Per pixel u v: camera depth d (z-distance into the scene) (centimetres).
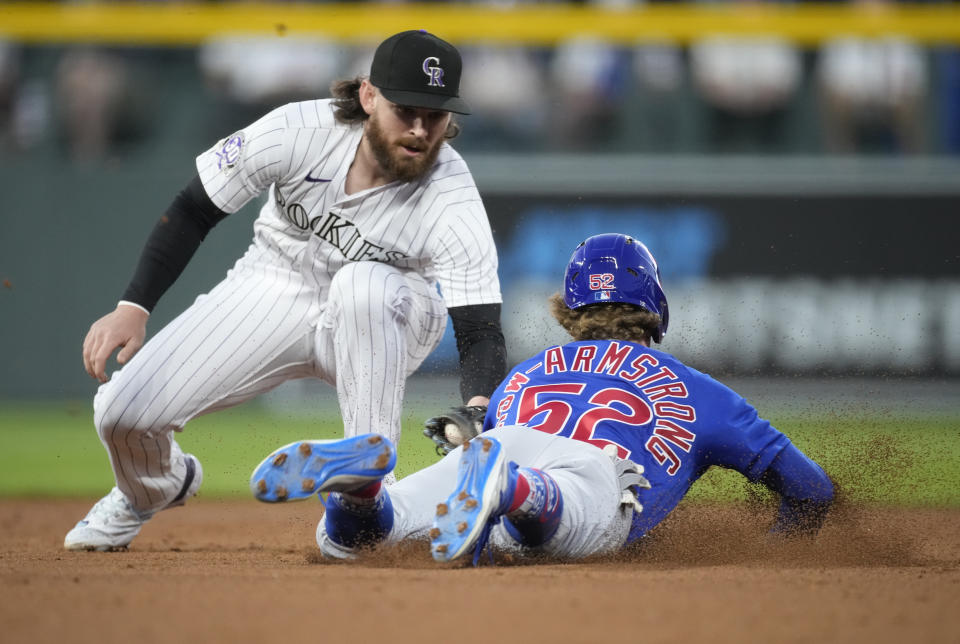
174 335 1431
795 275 4006
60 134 4581
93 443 3597
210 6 4503
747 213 4016
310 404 4100
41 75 4562
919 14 4384
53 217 4072
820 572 1112
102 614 863
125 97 4609
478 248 1394
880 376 3978
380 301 1343
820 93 4566
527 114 4625
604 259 1298
